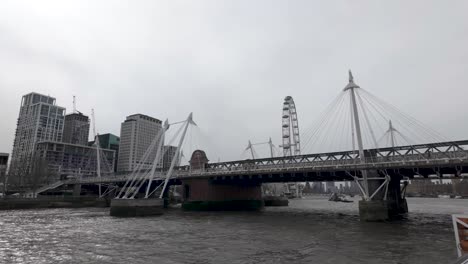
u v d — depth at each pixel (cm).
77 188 11562
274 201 11938
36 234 3722
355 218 5734
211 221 5225
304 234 3662
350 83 5738
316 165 5759
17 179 11819
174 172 8469
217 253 2595
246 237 3459
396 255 2492
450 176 5572
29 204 8631
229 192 8312
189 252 2642
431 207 10156
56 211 7856
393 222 4875
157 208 6538
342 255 2498
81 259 2395
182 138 7694
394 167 4753
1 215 6512
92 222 5088
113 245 2983
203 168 7944
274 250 2719
